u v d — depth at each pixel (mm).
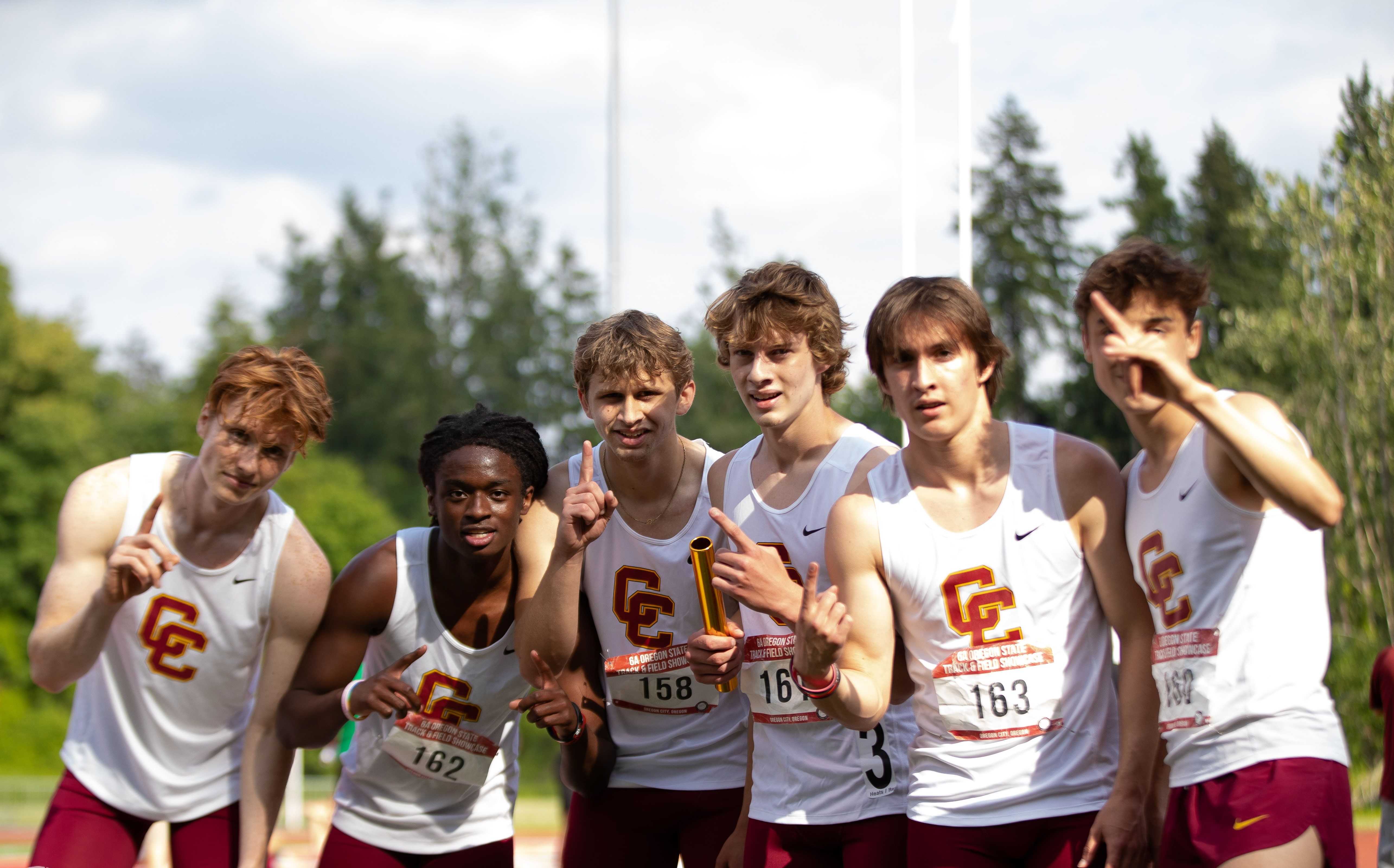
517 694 4363
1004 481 3488
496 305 50688
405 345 49625
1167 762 3281
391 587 4207
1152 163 21422
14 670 40156
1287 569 3115
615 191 16484
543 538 4254
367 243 53500
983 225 20984
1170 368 2961
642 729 4488
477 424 4078
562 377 51875
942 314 3359
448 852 4355
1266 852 2955
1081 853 3338
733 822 4465
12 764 35125
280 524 4168
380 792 4336
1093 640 3492
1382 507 12617
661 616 4309
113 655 4125
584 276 52656
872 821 3826
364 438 49719
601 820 4582
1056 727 3406
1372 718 11719
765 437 4047
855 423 4156
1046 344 20219
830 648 3271
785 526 4000
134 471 4129
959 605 3453
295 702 4105
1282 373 13836
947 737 3496
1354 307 13750
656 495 4266
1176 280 3139
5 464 42000
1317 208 14383
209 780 4246
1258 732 3045
